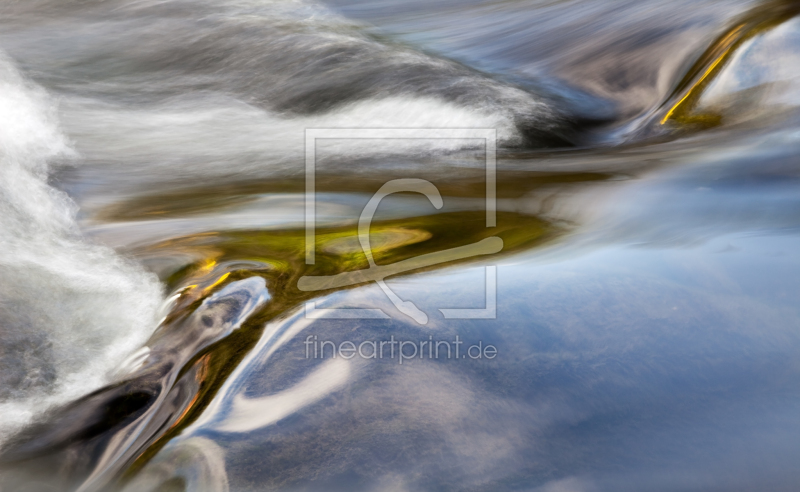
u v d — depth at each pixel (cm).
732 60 662
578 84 928
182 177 595
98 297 303
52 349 260
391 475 179
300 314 268
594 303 265
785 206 374
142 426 215
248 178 589
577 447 187
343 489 175
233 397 216
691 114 659
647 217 383
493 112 773
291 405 209
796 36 637
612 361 225
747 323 243
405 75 902
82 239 388
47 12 1299
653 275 289
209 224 427
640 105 806
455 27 1341
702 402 203
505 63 1065
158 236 398
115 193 536
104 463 201
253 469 183
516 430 195
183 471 185
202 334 262
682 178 462
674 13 990
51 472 199
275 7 1318
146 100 897
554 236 360
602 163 566
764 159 480
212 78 981
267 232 401
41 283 305
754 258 300
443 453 186
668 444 186
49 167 588
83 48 1127
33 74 996
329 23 1237
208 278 319
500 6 1493
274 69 953
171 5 1312
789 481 170
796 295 260
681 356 226
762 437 186
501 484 175
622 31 1006
